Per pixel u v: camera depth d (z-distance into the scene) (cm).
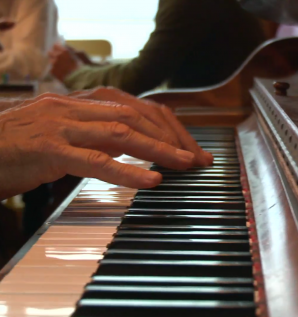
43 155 57
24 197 147
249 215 53
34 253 49
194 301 42
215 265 45
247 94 96
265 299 42
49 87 192
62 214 56
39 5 261
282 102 61
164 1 140
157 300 42
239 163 67
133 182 56
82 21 330
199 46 141
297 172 48
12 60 247
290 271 43
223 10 138
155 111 69
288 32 179
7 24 250
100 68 164
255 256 46
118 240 50
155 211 55
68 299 43
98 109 60
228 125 91
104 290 43
